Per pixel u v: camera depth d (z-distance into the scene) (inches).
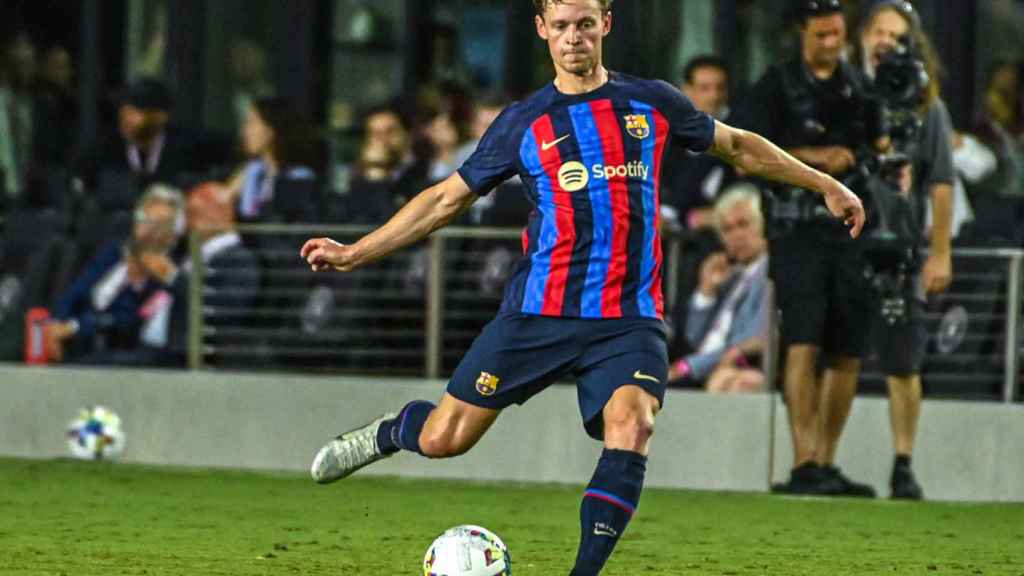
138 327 1649.9
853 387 1321.4
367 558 1011.9
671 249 1496.1
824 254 1278.3
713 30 2074.3
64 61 2247.8
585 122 804.6
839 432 1334.9
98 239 1729.8
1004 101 1759.4
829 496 1331.2
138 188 1792.6
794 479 1342.3
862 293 1280.8
